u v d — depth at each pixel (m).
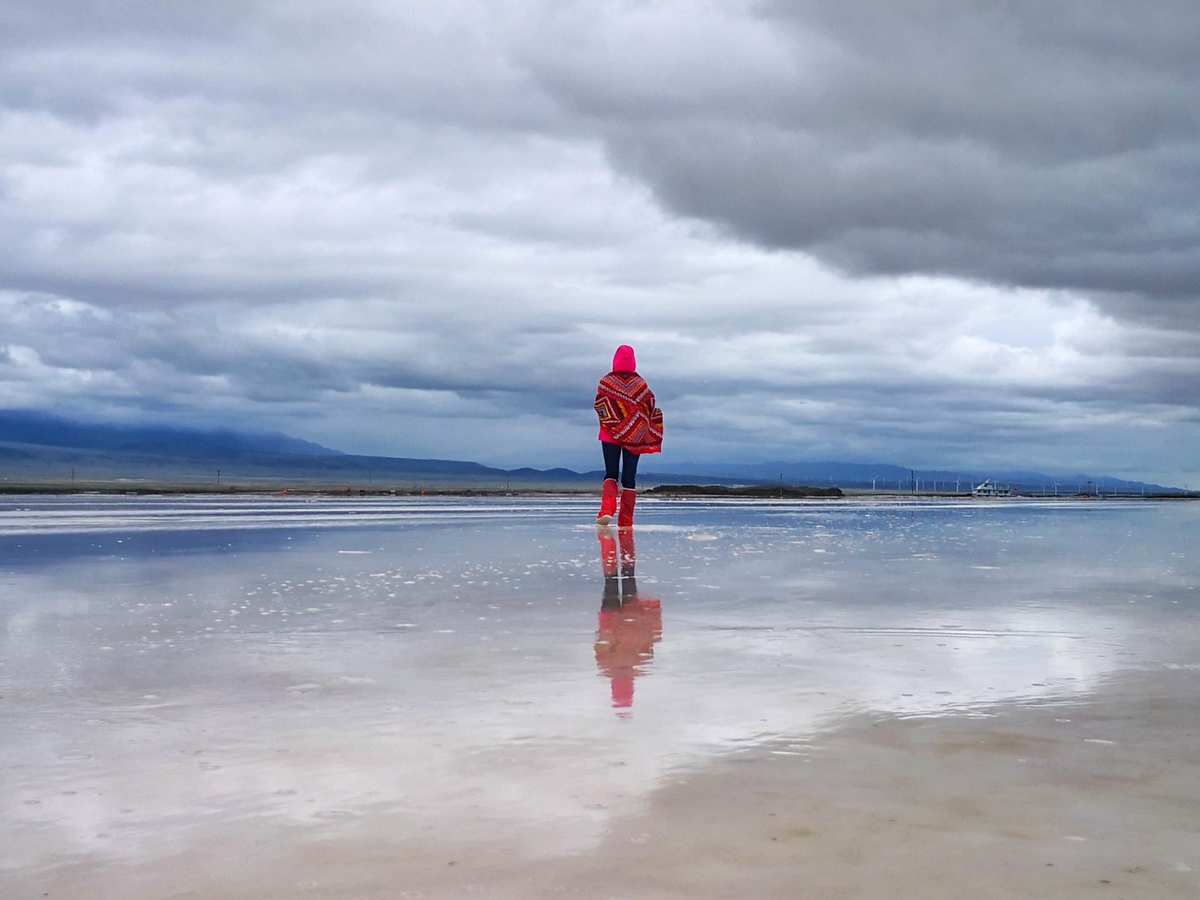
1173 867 2.51
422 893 2.36
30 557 11.18
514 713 4.14
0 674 4.95
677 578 9.38
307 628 6.39
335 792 3.10
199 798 3.05
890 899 2.31
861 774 3.29
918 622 6.65
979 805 2.98
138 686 4.68
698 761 3.44
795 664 5.23
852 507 34.62
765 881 2.41
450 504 34.00
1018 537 16.23
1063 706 4.30
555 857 2.57
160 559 11.07
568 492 65.88
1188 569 10.49
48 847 2.65
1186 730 3.89
